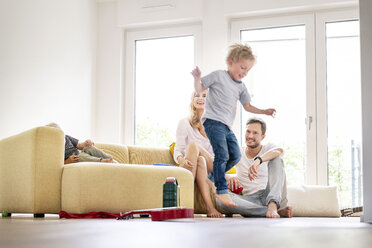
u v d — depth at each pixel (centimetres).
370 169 159
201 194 346
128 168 301
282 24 457
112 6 509
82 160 334
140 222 191
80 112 484
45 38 441
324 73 445
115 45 507
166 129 495
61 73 459
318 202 377
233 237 89
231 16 470
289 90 455
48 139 293
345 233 103
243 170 349
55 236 89
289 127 453
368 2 157
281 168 337
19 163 300
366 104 157
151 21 491
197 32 484
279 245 71
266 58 463
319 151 441
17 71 409
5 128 395
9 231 108
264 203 333
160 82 500
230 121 335
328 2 436
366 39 157
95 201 286
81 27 488
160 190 314
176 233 103
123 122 506
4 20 398
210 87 334
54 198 293
